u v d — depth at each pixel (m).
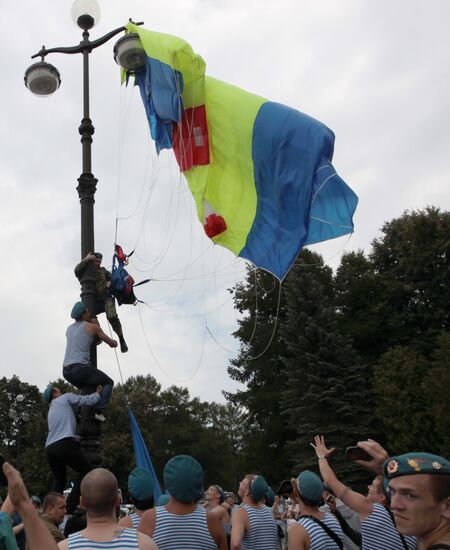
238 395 40.62
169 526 4.26
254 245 9.22
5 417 65.75
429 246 40.62
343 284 42.62
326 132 8.95
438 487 2.37
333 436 32.44
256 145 9.26
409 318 40.12
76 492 7.40
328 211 8.86
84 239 8.62
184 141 9.58
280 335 37.91
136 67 9.27
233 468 81.69
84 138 8.97
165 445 78.06
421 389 33.25
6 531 3.70
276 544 6.25
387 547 4.34
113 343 8.21
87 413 7.68
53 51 9.39
